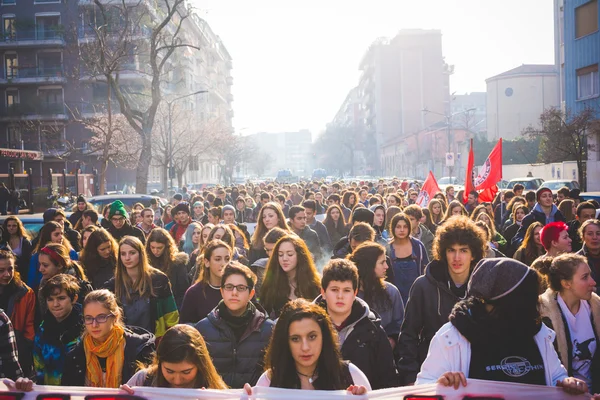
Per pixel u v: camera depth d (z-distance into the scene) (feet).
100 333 13.84
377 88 351.25
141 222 39.83
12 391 11.13
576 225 28.81
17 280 20.06
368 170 375.45
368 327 13.93
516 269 9.68
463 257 14.44
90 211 35.09
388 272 22.11
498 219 49.49
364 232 23.49
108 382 13.98
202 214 46.60
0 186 99.50
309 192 63.26
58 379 15.92
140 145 152.05
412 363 15.23
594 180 109.19
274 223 29.07
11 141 192.03
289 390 10.42
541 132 122.42
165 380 11.57
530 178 97.60
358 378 11.09
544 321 13.69
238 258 25.66
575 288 13.35
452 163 136.56
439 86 343.46
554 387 9.77
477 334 9.77
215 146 194.18
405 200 63.82
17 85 192.44
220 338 15.12
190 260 28.60
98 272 23.16
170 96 189.06
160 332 19.33
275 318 19.13
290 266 18.89
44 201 116.47
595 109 105.60
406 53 343.26
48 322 16.22
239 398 10.59
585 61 108.47
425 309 15.28
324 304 14.46
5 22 193.36
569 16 112.57
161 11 109.29
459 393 9.77
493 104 259.19
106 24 103.91
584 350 13.57
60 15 192.75
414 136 279.08
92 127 139.13
